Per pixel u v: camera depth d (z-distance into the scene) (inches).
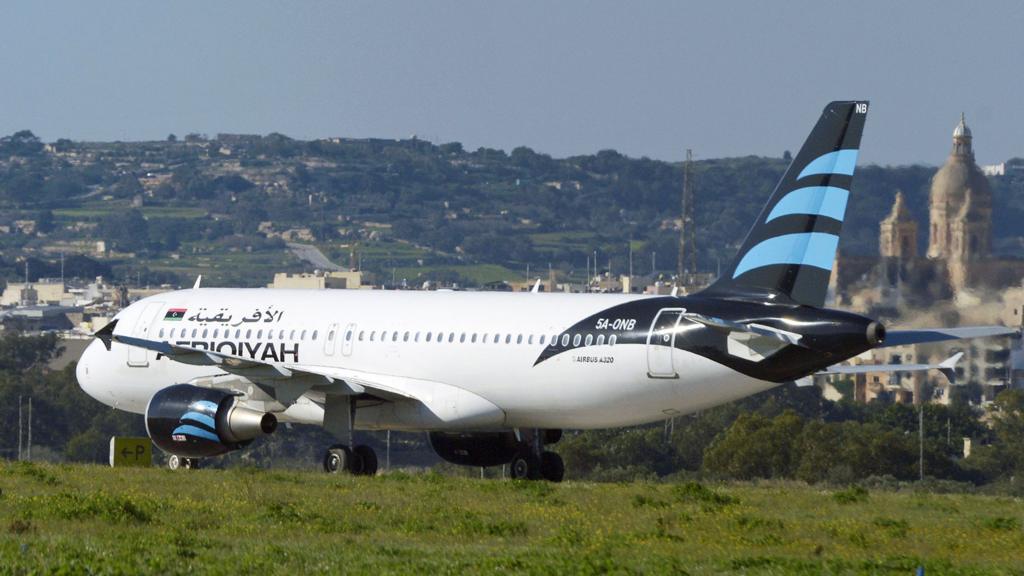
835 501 4035.4
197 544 2881.4
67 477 4259.4
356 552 2805.1
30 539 2849.4
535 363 4800.7
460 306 5027.1
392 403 5064.0
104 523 3176.7
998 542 3208.7
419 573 2551.7
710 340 4542.3
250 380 4872.0
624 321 4687.5
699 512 3639.3
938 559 2940.5
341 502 3713.1
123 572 2458.2
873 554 3041.3
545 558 2748.5
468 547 2967.5
